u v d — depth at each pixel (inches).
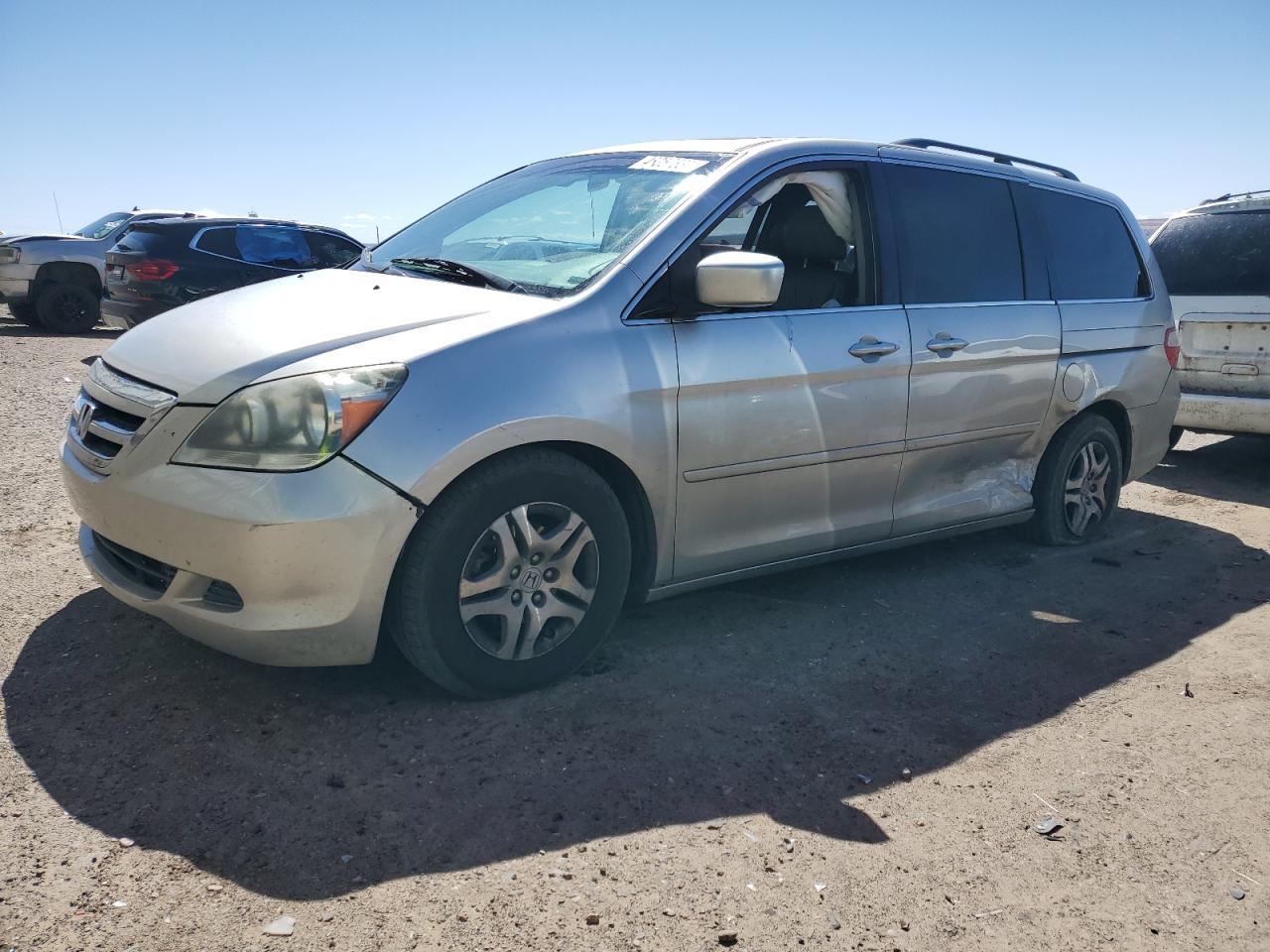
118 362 130.8
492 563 123.7
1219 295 278.5
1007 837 107.0
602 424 126.8
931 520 175.3
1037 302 189.5
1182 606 179.6
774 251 154.3
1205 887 100.3
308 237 471.5
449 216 172.9
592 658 143.4
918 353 163.2
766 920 91.7
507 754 116.2
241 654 115.7
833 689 139.3
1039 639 161.8
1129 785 118.5
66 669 130.4
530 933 87.9
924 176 174.4
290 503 108.7
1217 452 324.5
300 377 112.3
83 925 85.4
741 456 142.8
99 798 103.3
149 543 116.3
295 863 95.2
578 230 148.3
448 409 115.6
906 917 93.4
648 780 112.9
